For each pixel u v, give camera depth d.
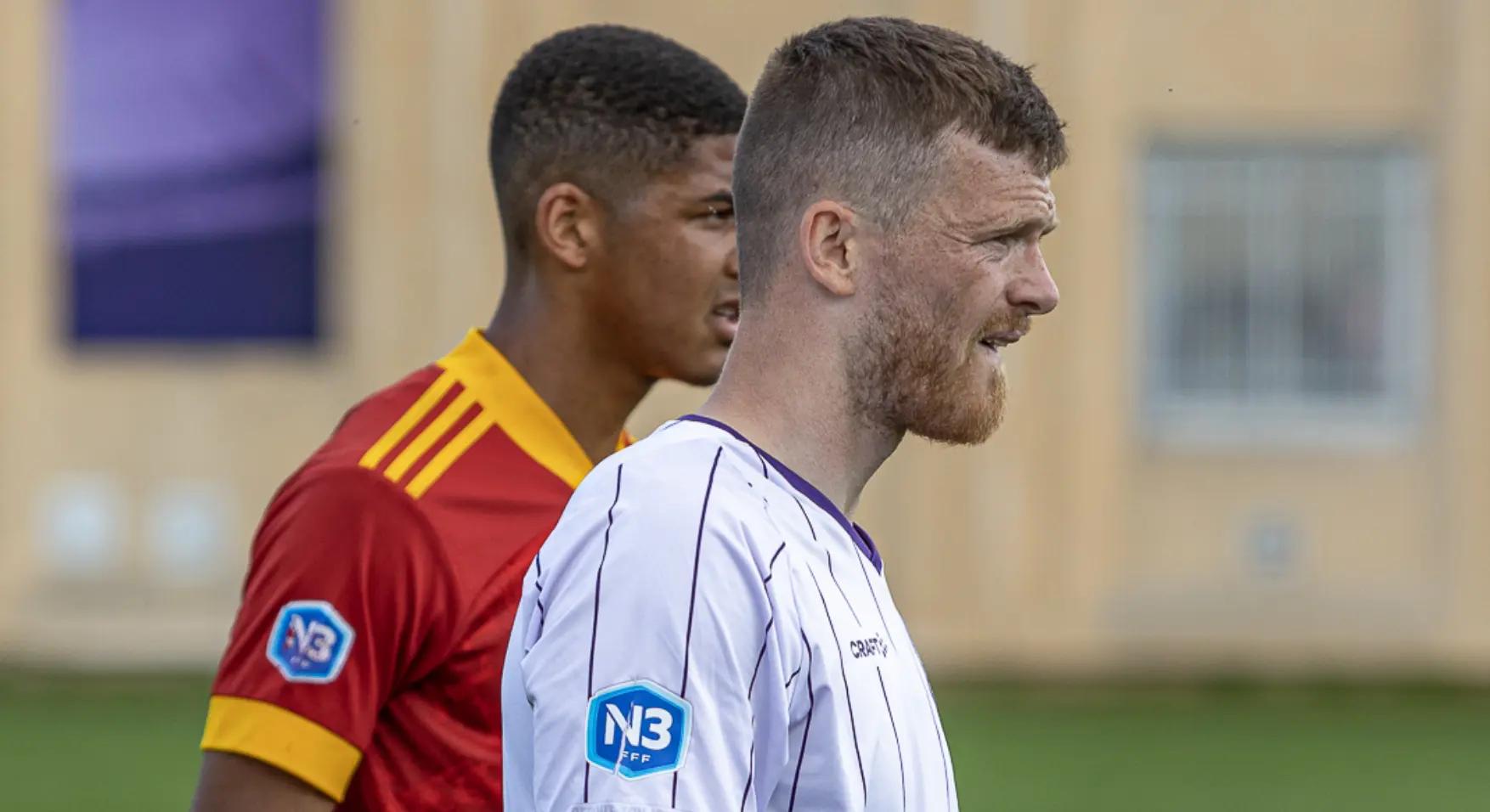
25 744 30.23
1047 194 5.98
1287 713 33.97
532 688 5.49
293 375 38.69
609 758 5.26
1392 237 38.44
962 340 5.86
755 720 5.42
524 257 8.31
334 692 7.40
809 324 5.88
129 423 38.91
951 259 5.81
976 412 5.93
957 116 5.80
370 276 38.06
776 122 5.93
